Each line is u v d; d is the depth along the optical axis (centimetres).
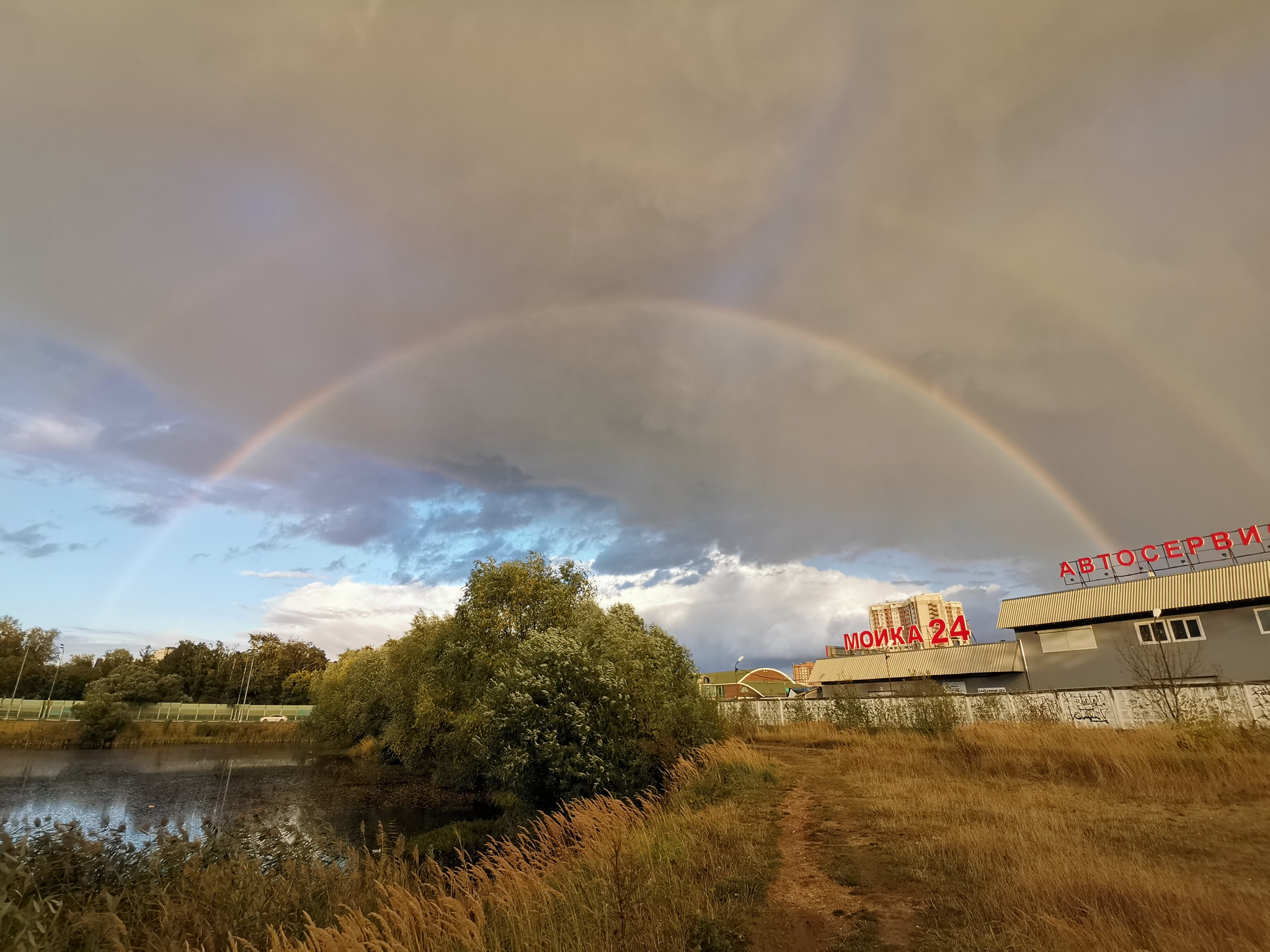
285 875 1221
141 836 2311
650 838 1129
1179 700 2430
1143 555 4244
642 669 1980
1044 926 639
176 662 10862
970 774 1756
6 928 877
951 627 5872
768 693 8375
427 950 815
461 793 3509
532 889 914
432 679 3609
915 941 657
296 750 6662
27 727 6812
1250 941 588
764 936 710
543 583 3247
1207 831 1011
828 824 1218
